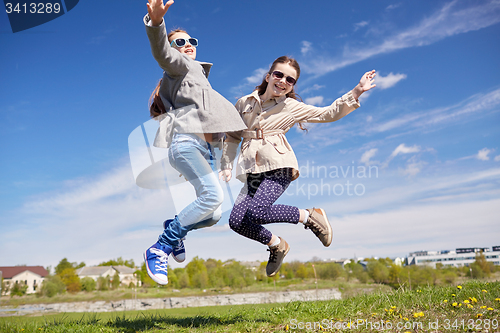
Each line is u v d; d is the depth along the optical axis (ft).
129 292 226.38
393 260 182.80
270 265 9.41
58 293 222.28
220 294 208.03
